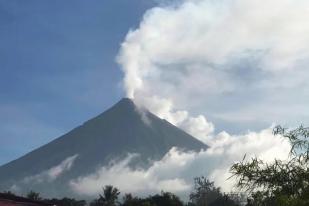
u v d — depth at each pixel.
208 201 88.56
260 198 11.25
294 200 10.80
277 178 11.24
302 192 11.07
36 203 28.88
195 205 100.94
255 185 11.31
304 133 11.66
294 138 11.66
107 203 132.00
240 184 11.37
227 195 11.47
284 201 10.79
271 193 11.22
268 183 11.27
